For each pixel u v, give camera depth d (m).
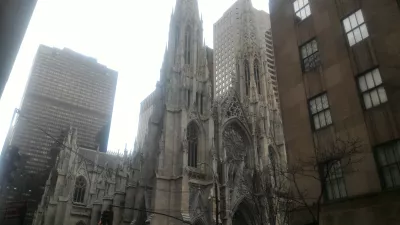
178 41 81.12
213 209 59.12
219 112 73.38
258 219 58.34
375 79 23.69
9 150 24.98
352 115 24.25
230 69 116.50
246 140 75.62
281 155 78.06
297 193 26.62
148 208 63.56
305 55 30.44
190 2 87.19
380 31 23.98
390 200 20.16
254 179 60.16
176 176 61.25
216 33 135.75
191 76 75.19
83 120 189.75
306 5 31.75
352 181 22.78
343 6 27.50
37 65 188.00
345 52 26.23
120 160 115.12
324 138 26.00
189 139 68.00
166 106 68.25
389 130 21.66
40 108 176.50
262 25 135.25
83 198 91.31
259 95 84.75
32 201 113.38
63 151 93.88
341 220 22.48
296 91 29.91
